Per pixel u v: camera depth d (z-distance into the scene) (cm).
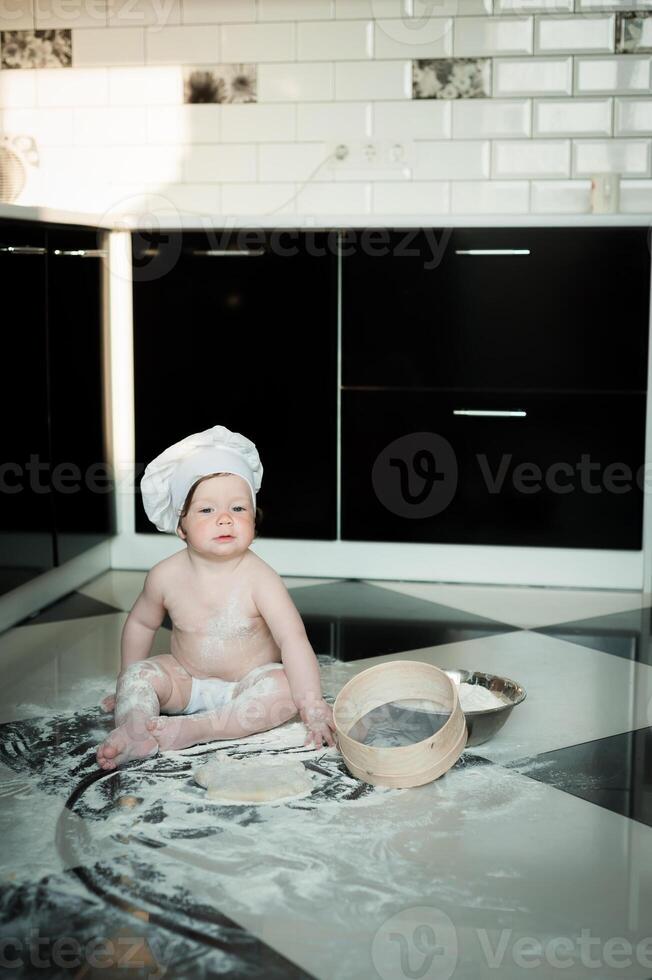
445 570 289
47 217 249
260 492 290
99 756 168
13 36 330
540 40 311
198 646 192
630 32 308
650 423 273
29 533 247
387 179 323
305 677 184
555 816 153
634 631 245
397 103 319
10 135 335
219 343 284
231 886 133
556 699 201
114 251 286
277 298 279
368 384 280
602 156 314
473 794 160
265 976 114
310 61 320
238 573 191
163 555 302
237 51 322
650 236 266
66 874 135
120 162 332
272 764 170
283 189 327
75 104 331
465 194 321
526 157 317
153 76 327
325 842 144
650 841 145
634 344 271
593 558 283
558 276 270
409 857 140
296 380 282
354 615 257
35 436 248
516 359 275
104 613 260
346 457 285
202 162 329
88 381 277
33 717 191
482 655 227
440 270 273
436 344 276
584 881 135
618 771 169
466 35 313
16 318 238
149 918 125
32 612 258
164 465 195
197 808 155
